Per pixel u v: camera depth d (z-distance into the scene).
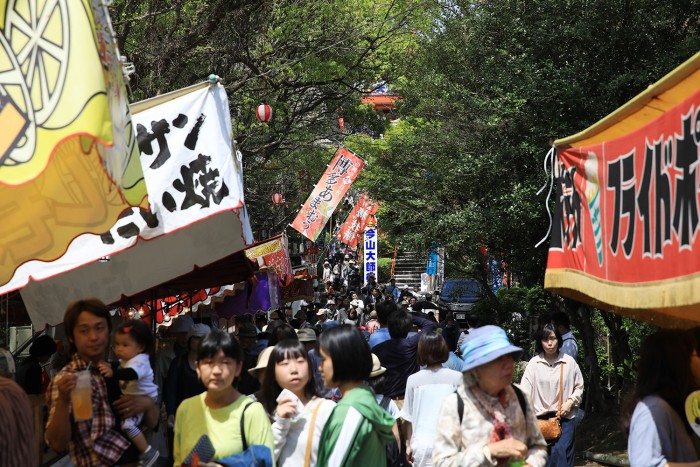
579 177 4.82
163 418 8.45
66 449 5.02
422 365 7.69
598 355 14.59
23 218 4.86
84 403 4.76
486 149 14.66
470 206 15.45
